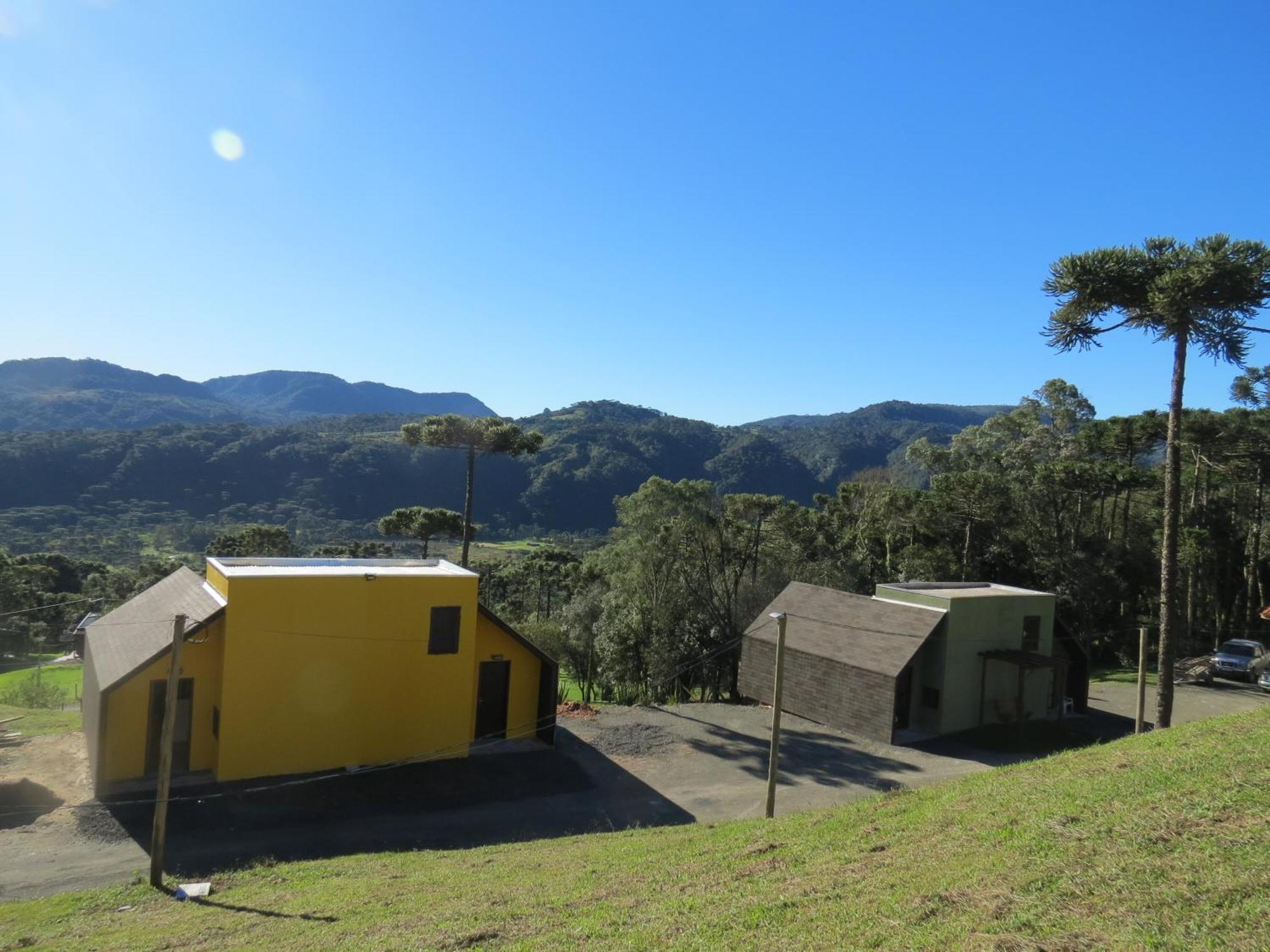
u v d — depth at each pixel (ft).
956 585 90.07
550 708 65.62
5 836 43.34
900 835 30.19
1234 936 16.98
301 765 54.60
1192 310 54.13
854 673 74.49
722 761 63.52
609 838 42.19
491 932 24.91
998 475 138.62
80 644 122.62
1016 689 79.77
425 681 58.80
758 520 126.00
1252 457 115.44
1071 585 119.55
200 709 54.13
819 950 19.99
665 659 113.09
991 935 19.11
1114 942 17.74
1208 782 27.25
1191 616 122.52
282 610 54.29
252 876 38.01
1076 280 56.54
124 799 48.83
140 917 32.32
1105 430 140.36
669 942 22.08
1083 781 31.68
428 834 46.24
